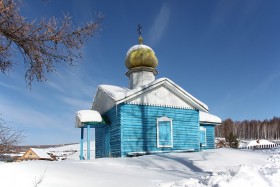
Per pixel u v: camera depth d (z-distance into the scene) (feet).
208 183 23.32
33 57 26.05
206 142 91.25
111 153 66.39
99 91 74.08
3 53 26.14
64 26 25.25
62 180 26.50
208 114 94.48
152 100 66.28
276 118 431.84
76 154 147.74
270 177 24.61
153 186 25.53
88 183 26.61
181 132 68.23
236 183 21.89
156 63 81.25
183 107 69.77
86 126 73.15
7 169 26.43
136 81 79.25
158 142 64.75
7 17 23.99
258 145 146.72
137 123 63.72
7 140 22.77
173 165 44.80
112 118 67.15
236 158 52.60
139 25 84.89
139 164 44.27
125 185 25.95
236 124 430.61
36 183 24.50
